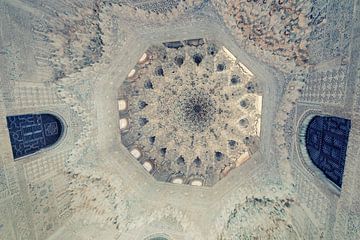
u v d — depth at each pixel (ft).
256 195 30.45
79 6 28.40
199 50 39.63
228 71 40.01
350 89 17.49
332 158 21.57
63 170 29.89
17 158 24.91
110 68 32.96
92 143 32.96
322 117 23.15
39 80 26.73
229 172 35.83
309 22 22.76
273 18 24.95
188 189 36.27
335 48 19.45
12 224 23.63
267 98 30.86
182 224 33.42
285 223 26.45
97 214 31.81
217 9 27.35
